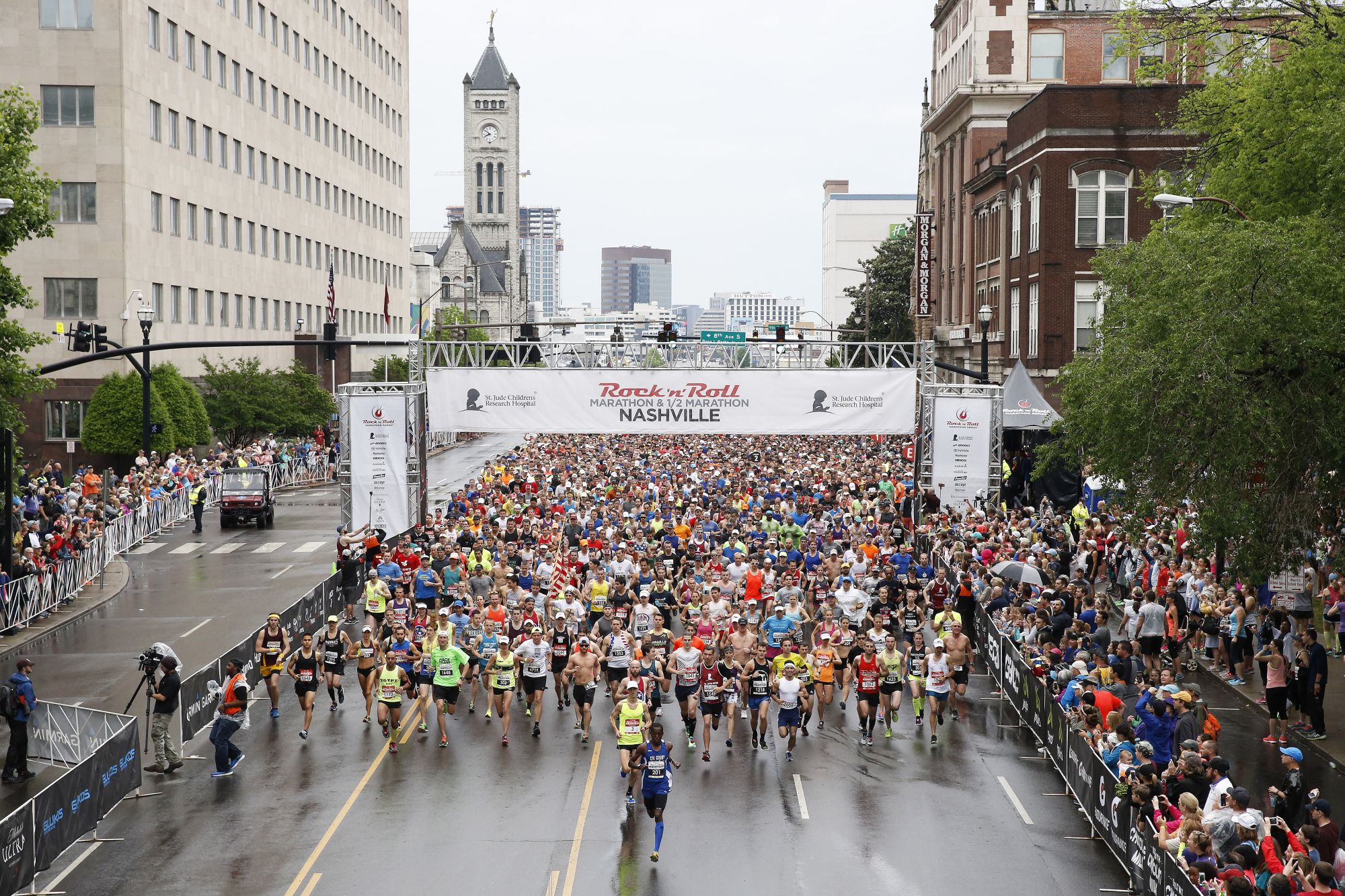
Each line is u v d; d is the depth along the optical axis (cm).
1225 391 1978
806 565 3309
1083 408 2206
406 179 12050
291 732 2366
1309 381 2047
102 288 6050
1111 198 5303
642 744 1794
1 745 2258
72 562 3638
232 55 7562
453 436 10050
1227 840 1447
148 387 5019
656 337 4850
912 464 5666
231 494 5100
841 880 1655
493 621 2417
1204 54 3700
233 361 7406
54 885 1639
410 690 2350
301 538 4875
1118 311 2317
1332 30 2794
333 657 2533
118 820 1883
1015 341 5962
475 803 1956
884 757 2205
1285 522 2070
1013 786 2042
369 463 4162
